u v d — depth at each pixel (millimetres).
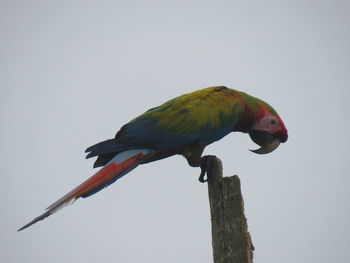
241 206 12836
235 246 12469
